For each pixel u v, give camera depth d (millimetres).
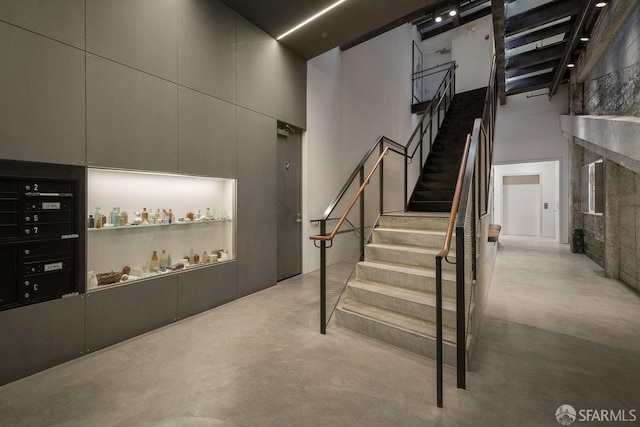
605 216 4863
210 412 1751
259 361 2318
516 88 7457
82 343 2426
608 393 1914
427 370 2195
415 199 4977
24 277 2156
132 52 2744
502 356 2396
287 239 4781
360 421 1672
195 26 3271
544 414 1721
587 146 5695
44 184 2264
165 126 3006
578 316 3240
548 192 10320
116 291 2641
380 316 2750
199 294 3338
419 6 3604
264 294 3996
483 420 1672
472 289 2557
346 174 5945
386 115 7352
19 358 2117
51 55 2260
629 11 3723
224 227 3945
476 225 2836
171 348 2539
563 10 4621
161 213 3307
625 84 3963
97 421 1683
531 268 5590
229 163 3672
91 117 2482
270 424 1652
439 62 9789
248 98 3906
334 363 2283
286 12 3725
